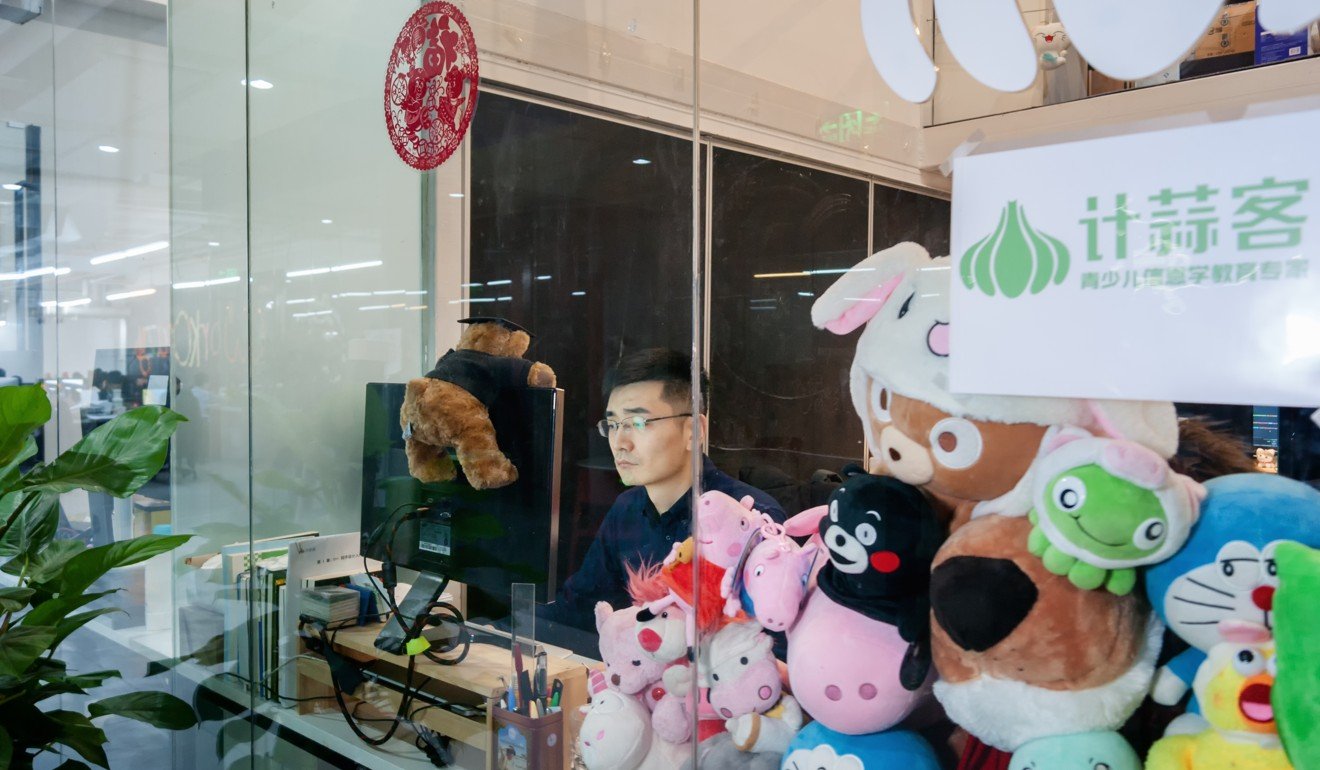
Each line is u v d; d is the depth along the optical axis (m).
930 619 0.91
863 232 0.96
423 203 1.76
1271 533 0.73
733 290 1.11
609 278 1.31
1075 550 0.82
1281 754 0.73
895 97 0.93
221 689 2.32
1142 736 0.80
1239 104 0.74
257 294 2.27
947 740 0.91
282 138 2.17
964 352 0.89
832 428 1.00
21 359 2.83
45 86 2.72
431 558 1.67
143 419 1.94
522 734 1.43
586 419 1.35
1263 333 0.73
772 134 1.06
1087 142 0.82
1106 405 0.81
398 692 1.74
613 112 1.29
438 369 1.62
